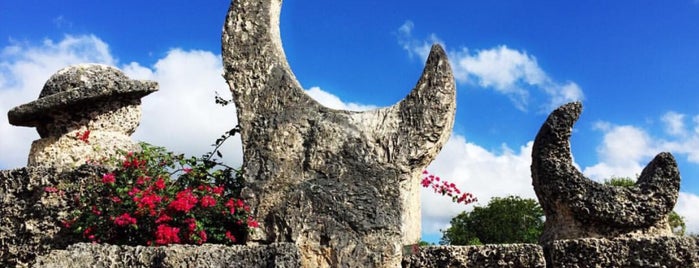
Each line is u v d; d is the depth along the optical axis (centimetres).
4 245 567
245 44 559
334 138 511
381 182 492
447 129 514
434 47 519
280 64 550
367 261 474
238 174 567
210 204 516
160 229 502
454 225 1379
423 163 511
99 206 548
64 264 444
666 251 482
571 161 545
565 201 536
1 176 578
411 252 493
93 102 622
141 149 639
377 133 506
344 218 486
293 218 497
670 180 529
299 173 510
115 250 457
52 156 611
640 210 523
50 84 631
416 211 517
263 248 443
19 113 615
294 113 529
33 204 566
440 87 505
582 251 491
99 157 610
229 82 554
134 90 623
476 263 490
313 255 486
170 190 542
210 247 449
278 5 580
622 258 487
